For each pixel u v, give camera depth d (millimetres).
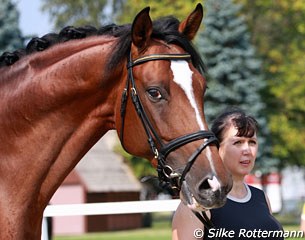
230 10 38656
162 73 5465
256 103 38188
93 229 46469
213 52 38125
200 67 5699
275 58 45438
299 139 43188
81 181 46906
